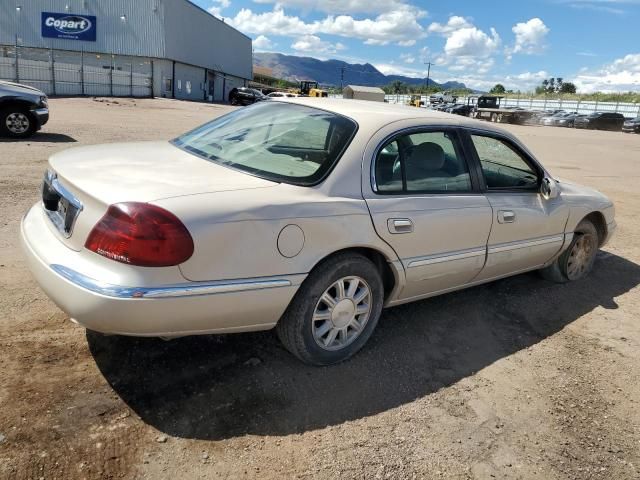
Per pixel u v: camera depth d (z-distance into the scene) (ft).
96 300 7.90
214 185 9.08
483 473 8.22
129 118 66.28
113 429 8.25
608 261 19.27
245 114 12.76
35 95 37.52
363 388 10.03
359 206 10.03
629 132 140.97
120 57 148.46
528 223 13.64
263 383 9.80
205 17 179.01
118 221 8.03
